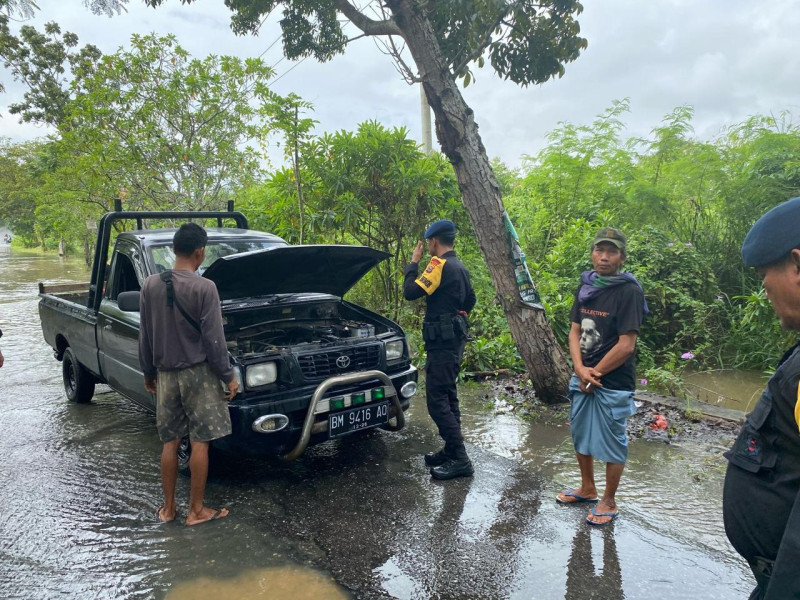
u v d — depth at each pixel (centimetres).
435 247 404
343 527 336
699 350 637
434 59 488
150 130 957
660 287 678
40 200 2833
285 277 434
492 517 345
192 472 341
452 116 496
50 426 516
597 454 332
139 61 956
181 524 344
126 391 472
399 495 375
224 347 335
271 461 436
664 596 267
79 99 978
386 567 295
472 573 288
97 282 507
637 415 504
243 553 310
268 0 587
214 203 1052
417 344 700
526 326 529
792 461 141
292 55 638
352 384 391
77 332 555
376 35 530
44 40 2036
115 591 279
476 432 486
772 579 123
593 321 331
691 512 345
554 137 971
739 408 532
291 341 434
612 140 941
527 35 568
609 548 308
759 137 788
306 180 762
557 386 537
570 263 777
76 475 414
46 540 327
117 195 1002
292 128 707
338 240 804
